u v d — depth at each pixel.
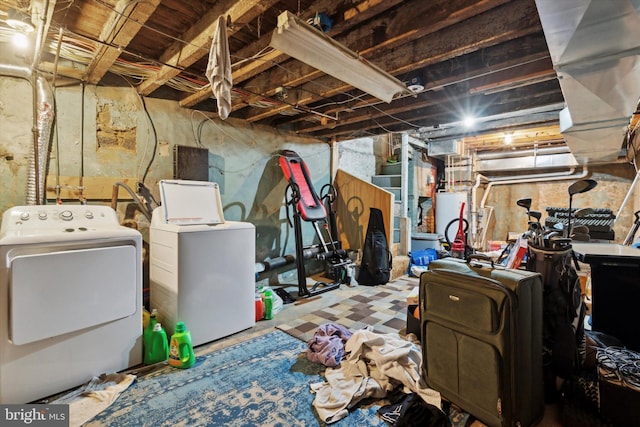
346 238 4.70
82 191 2.44
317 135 4.41
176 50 2.14
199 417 1.49
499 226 6.66
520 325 1.30
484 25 1.77
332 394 1.61
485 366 1.35
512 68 2.34
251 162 3.62
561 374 1.54
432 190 6.44
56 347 1.64
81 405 1.55
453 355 1.49
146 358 1.98
